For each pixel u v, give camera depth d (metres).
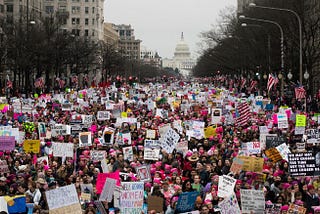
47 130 30.25
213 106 46.62
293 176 19.25
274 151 22.64
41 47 90.12
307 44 74.31
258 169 20.64
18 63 86.38
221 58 132.50
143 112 44.56
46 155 25.73
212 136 29.38
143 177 20.50
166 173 21.75
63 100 52.66
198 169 21.05
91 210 16.27
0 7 129.00
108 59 156.00
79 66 125.12
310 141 26.39
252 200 16.33
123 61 175.38
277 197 18.23
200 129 29.73
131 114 41.44
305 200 18.25
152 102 48.97
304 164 19.19
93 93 62.75
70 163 22.75
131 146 26.69
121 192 16.70
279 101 62.78
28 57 87.12
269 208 16.47
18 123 35.66
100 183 18.64
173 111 46.47
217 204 17.56
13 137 24.83
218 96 59.31
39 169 21.38
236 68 119.75
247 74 117.25
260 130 29.28
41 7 162.00
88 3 194.50
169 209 17.02
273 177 19.97
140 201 16.72
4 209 16.56
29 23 89.31
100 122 38.34
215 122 36.88
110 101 49.34
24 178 20.19
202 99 56.50
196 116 41.09
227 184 18.09
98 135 30.12
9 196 17.44
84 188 18.75
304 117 30.17
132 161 23.91
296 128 30.27
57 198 15.89
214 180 19.00
